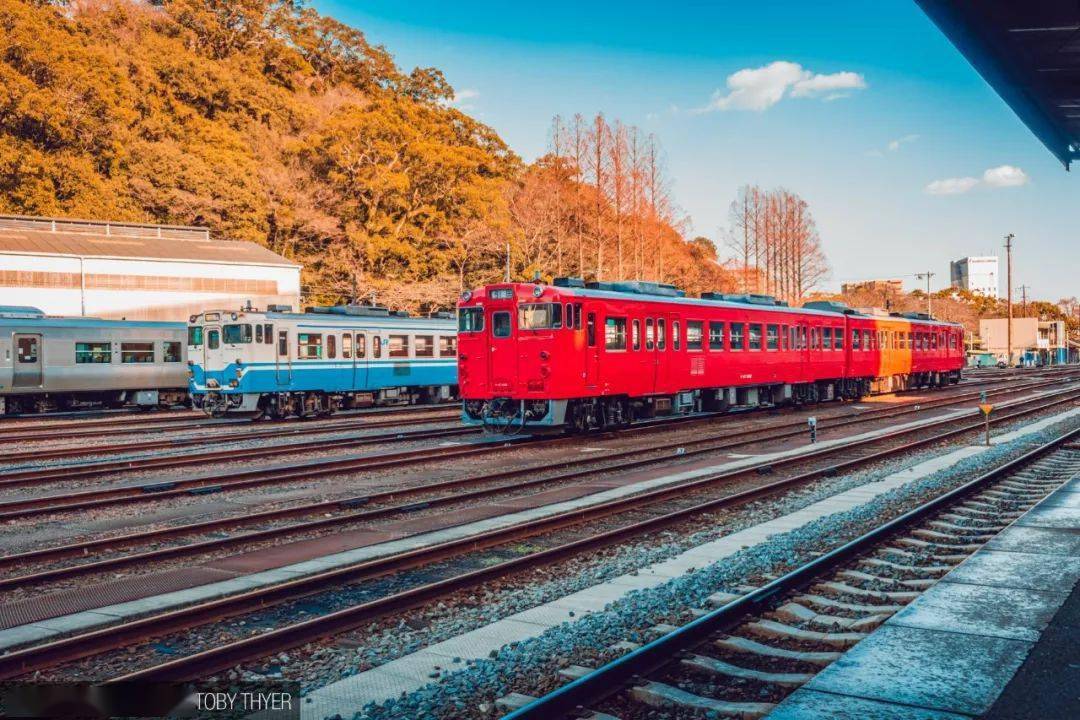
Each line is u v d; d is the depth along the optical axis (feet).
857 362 114.01
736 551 31.42
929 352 141.38
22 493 46.52
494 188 200.23
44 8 180.04
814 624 22.30
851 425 82.58
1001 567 25.43
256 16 235.81
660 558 30.68
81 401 106.93
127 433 78.64
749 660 19.86
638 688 17.76
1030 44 29.73
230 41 229.25
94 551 32.83
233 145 182.91
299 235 183.83
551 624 23.36
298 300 159.33
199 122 183.83
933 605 21.84
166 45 191.62
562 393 65.51
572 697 16.81
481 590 27.14
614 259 192.54
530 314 66.33
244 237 174.50
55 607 25.40
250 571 29.35
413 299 177.17
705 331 82.38
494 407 68.39
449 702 17.98
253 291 154.10
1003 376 208.95
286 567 29.50
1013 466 48.98
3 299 129.59
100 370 103.04
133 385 106.01
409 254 183.62
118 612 24.49
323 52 260.83
